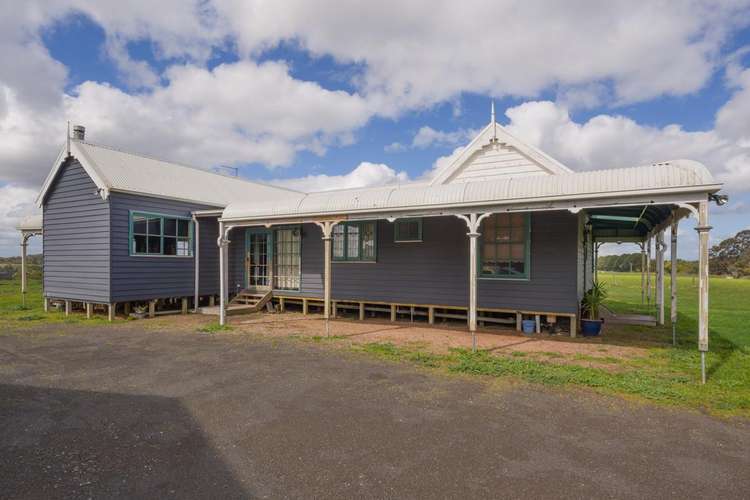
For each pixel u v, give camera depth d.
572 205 7.03
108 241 11.62
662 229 11.03
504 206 7.56
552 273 9.51
